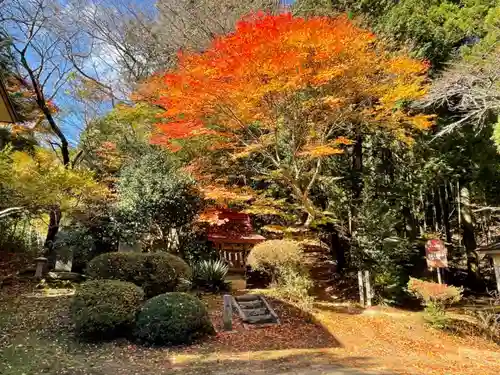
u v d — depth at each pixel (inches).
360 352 267.7
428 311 367.6
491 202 577.9
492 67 339.3
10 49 497.7
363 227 442.6
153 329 255.9
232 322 313.9
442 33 446.9
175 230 438.9
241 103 354.0
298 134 419.5
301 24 342.3
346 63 355.6
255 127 437.7
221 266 412.5
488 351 307.6
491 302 471.2
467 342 329.7
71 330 269.7
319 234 535.2
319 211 453.1
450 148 481.7
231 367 216.7
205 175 458.0
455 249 703.1
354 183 526.0
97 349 242.2
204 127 400.2
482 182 516.1
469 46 429.1
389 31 469.1
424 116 393.4
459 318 386.6
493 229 668.7
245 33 343.0
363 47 365.1
